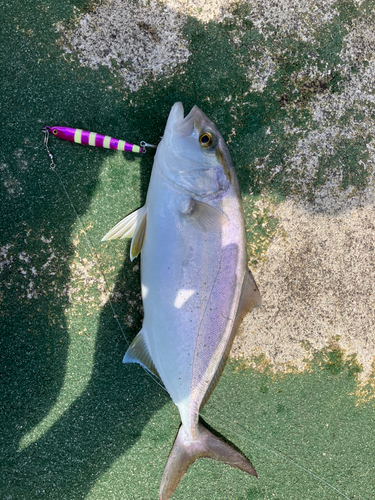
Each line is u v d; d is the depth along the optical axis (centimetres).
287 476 55
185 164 46
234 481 54
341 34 55
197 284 46
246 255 48
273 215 55
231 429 54
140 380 53
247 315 54
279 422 55
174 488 50
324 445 56
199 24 52
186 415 48
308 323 55
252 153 54
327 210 55
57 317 52
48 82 50
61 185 51
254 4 53
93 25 51
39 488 51
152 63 52
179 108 47
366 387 56
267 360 55
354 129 55
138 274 53
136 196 52
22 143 50
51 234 51
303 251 55
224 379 54
